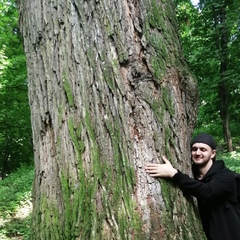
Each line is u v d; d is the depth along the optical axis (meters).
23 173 10.38
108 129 2.03
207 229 2.43
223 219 2.37
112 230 1.90
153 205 1.97
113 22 2.13
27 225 5.68
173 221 1.97
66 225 1.97
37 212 2.12
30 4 2.38
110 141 2.02
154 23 2.21
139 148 2.04
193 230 2.02
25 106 13.80
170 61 2.22
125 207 1.94
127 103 2.06
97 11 2.15
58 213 2.03
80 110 2.08
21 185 8.32
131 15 2.16
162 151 2.08
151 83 2.13
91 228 1.92
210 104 15.35
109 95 2.07
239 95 14.15
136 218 1.92
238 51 12.82
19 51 12.94
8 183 9.16
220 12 13.01
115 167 1.99
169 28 2.29
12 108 13.45
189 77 2.32
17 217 6.18
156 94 2.13
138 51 2.14
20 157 17.69
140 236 1.89
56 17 2.22
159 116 2.10
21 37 2.59
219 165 2.47
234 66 13.18
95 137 2.04
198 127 16.44
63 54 2.16
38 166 2.20
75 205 1.97
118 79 2.07
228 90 13.48
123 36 2.12
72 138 2.05
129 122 2.05
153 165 2.02
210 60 13.08
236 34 12.68
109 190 1.97
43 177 2.14
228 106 13.47
